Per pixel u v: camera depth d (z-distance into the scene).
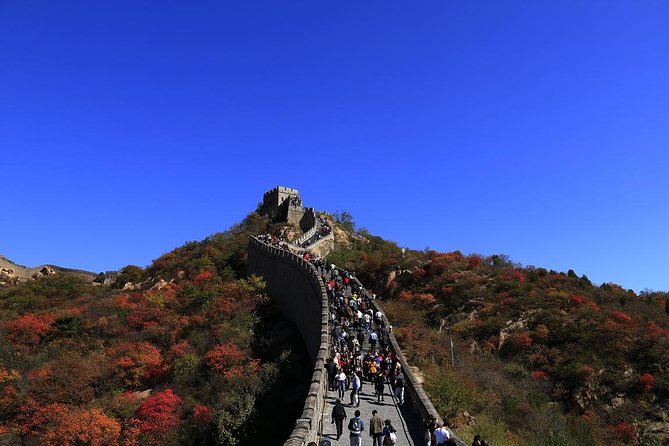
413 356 31.28
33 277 93.56
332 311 31.86
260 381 31.72
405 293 55.38
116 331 47.56
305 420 15.07
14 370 39.25
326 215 93.31
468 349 42.03
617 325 43.00
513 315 47.19
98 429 29.78
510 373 39.50
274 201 98.06
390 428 15.57
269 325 44.53
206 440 27.34
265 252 57.03
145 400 33.50
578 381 38.06
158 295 54.84
